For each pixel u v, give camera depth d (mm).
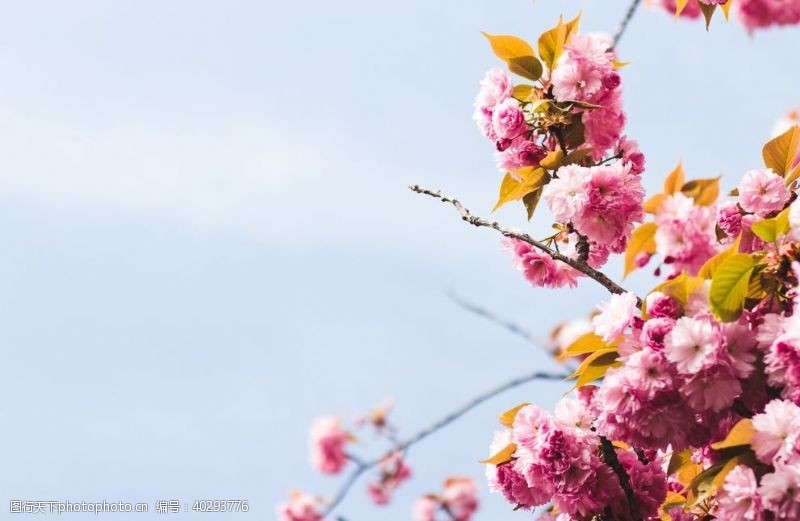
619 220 2707
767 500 2393
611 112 2742
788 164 2709
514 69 2783
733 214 2701
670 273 2838
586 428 2586
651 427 2486
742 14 3766
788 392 2438
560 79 2738
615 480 2576
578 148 2750
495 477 2604
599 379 2578
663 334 2469
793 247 2480
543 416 2580
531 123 2760
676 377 2465
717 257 2502
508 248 2791
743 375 2443
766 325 2447
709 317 2461
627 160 2744
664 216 2844
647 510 2592
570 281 2775
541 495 2584
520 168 2750
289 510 5449
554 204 2705
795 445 2391
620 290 2623
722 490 2436
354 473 4316
